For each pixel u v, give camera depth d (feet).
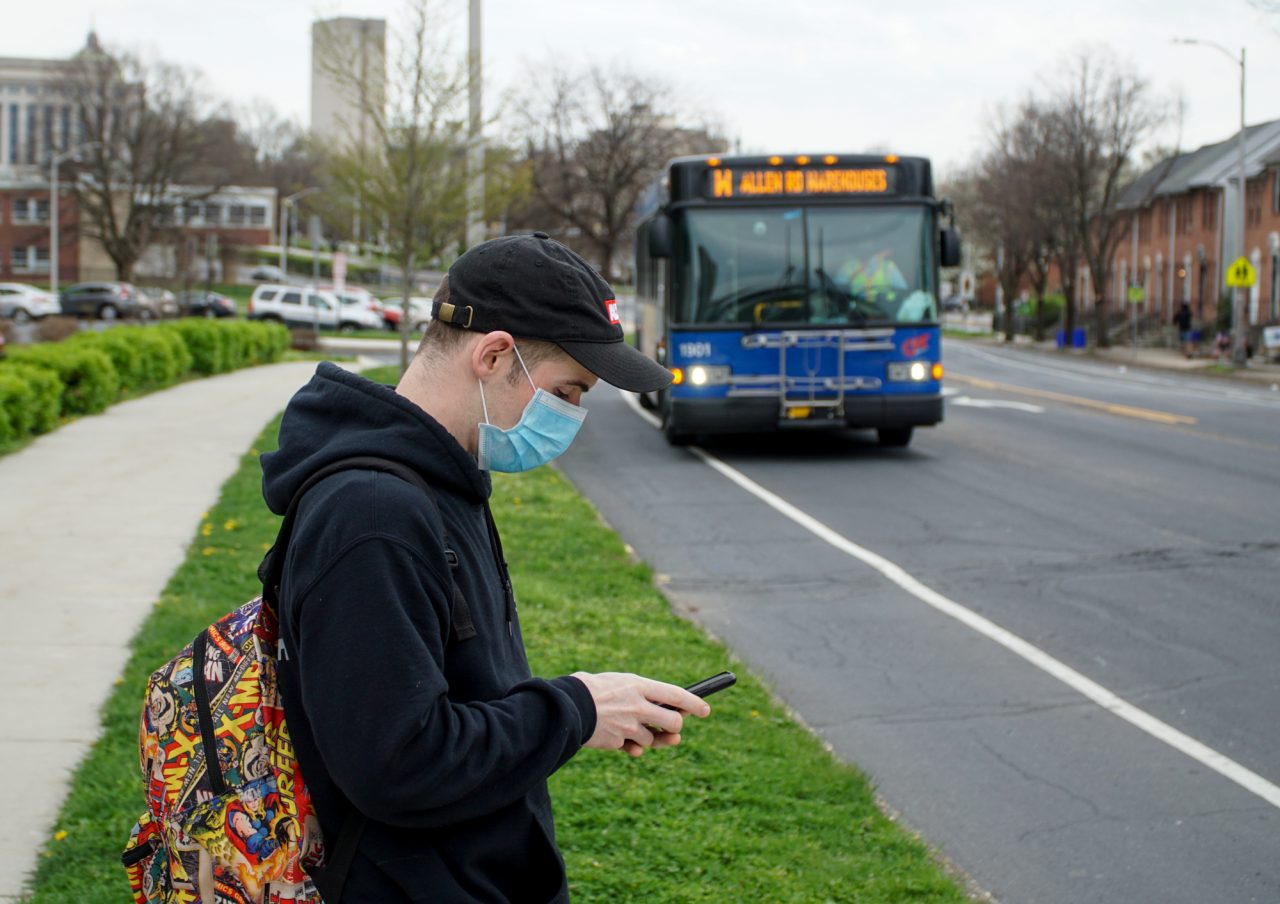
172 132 281.33
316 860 6.43
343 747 5.88
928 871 14.60
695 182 51.24
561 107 247.91
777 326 50.88
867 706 21.76
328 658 5.94
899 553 34.24
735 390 51.01
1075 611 28.19
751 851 14.82
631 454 54.19
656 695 7.06
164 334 75.61
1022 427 64.54
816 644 25.53
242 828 6.36
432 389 6.97
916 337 51.31
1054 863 15.83
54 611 23.89
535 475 43.83
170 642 21.54
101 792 15.51
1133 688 22.82
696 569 32.27
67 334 132.36
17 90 379.35
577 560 30.17
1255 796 17.99
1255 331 162.71
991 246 258.98
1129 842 16.47
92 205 282.36
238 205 368.89
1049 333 243.81
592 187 251.80
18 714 18.35
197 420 55.77
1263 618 27.58
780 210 51.29
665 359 53.47
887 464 50.96
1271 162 183.01
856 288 51.21
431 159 60.85
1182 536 36.32
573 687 6.70
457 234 63.93
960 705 21.85
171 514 33.78
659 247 50.16
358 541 6.05
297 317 179.63
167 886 6.82
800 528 37.68
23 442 47.21
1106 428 64.28
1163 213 231.91
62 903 12.90
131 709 18.38
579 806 15.81
